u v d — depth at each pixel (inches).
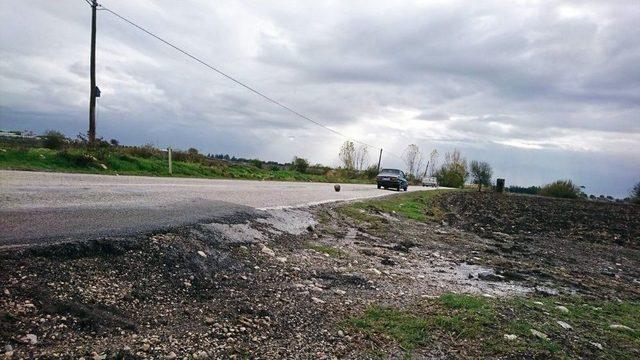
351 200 726.5
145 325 158.9
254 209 406.9
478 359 168.4
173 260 216.5
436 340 182.1
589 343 196.2
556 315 232.8
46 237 199.6
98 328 148.0
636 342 207.2
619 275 417.1
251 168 1459.2
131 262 201.2
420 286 269.1
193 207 359.3
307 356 157.1
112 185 474.3
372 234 468.8
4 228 207.5
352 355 162.4
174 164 994.7
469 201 1366.9
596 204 1768.0
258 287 219.6
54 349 131.6
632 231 820.0
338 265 295.9
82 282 172.9
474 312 215.8
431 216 765.9
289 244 329.4
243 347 156.9
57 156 729.6
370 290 245.4
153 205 343.9
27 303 148.2
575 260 475.5
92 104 901.8
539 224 832.9
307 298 215.6
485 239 567.8
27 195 323.6
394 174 1502.2
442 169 3816.4
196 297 192.1
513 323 206.8
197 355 144.9
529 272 367.2
